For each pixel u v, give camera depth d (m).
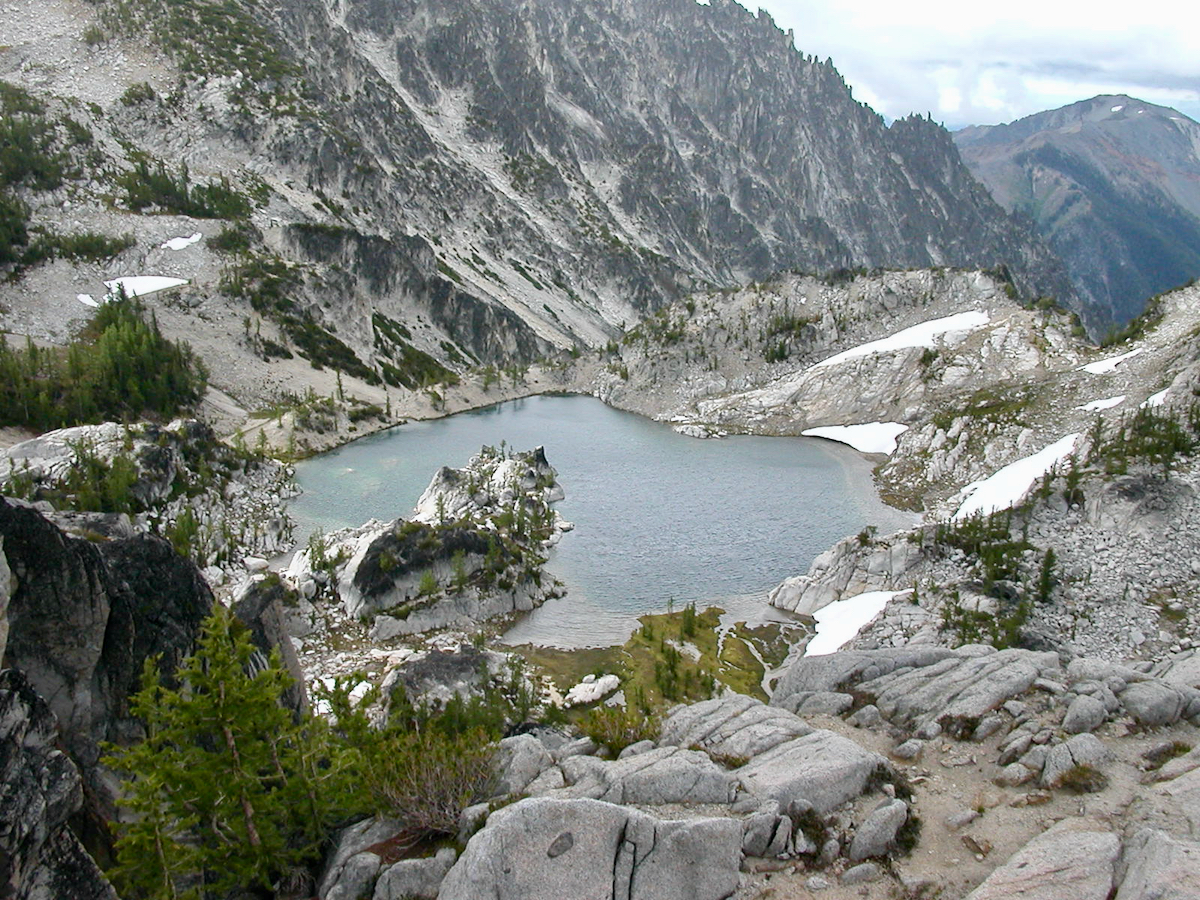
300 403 160.62
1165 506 79.88
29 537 27.00
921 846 25.28
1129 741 29.23
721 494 128.25
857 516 117.94
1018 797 26.84
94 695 28.89
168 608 32.34
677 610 85.88
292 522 106.44
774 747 30.34
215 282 178.25
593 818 23.28
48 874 22.02
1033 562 77.81
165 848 24.95
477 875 21.78
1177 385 102.62
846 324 192.38
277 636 39.06
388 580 78.12
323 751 29.92
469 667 60.56
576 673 71.38
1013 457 121.31
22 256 164.25
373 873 25.59
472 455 150.12
